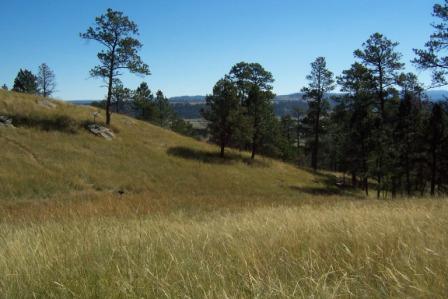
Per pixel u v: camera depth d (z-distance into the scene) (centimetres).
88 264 416
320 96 5425
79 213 1423
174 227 710
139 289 333
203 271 364
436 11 2186
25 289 355
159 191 3181
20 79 6506
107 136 3969
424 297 280
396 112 4025
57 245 511
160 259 434
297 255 414
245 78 4862
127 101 4288
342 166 4619
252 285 317
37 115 3903
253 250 431
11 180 2620
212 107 4450
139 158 3781
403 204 1095
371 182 5462
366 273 344
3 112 3725
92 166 3281
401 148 3712
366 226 504
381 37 3769
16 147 3206
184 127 7438
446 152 3472
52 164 3081
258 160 4841
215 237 552
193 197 2761
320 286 309
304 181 4597
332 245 439
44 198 2531
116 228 691
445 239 423
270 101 4841
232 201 2542
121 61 3909
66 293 337
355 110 4109
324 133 5562
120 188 3097
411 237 439
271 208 1416
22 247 511
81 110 4403
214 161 4312
